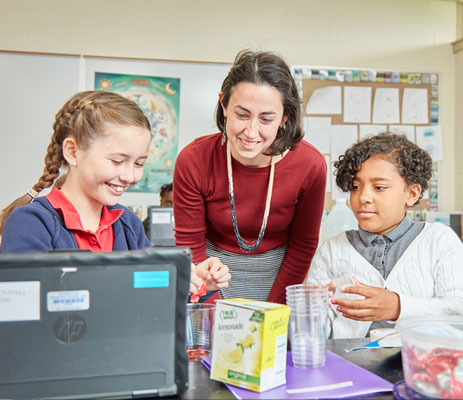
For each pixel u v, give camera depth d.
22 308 0.60
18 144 2.72
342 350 0.86
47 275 0.61
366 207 1.22
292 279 1.41
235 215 1.32
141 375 0.64
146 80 2.83
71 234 0.95
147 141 0.96
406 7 3.08
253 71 1.01
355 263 1.26
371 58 3.04
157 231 2.01
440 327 0.77
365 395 0.65
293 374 0.73
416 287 1.20
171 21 2.85
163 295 0.64
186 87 2.88
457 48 3.07
